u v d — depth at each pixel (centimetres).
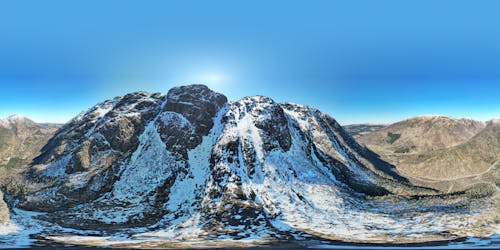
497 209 11262
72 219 11262
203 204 12050
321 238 9588
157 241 9306
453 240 9112
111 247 8581
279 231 10269
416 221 10981
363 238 9569
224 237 9725
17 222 10925
